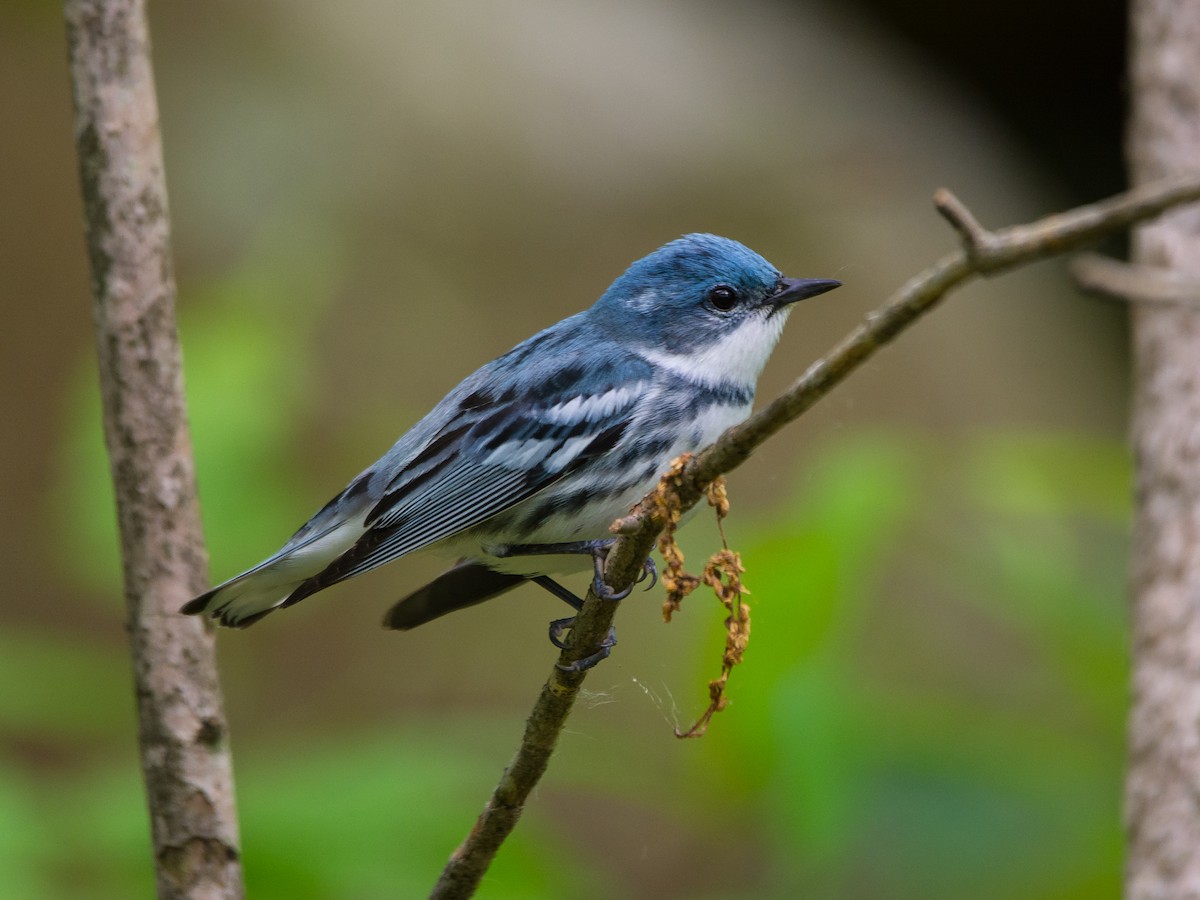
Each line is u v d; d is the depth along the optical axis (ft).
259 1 57.11
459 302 53.26
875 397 53.47
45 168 53.72
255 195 53.31
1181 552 24.67
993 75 68.85
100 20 21.38
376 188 54.24
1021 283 62.80
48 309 52.16
